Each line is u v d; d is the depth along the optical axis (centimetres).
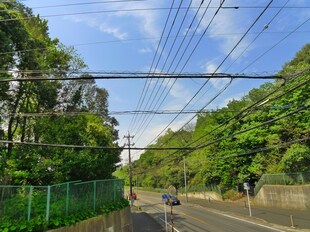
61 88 3061
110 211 1892
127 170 10412
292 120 3416
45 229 1272
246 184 3192
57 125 2514
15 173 2111
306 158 3147
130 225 2288
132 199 5222
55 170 2259
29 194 1298
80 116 2734
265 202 3650
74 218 1465
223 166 4666
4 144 2448
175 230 2542
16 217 1222
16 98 2558
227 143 4588
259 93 5822
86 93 3491
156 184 9294
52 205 1399
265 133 3988
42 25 2942
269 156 3991
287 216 2720
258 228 2320
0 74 1964
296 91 3219
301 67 3131
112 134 3866
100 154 2625
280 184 3412
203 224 2766
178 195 7250
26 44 2144
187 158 6712
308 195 2928
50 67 2870
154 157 9656
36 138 2653
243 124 4331
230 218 2997
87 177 2450
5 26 1905
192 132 8900
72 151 2389
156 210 4481
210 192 5447
